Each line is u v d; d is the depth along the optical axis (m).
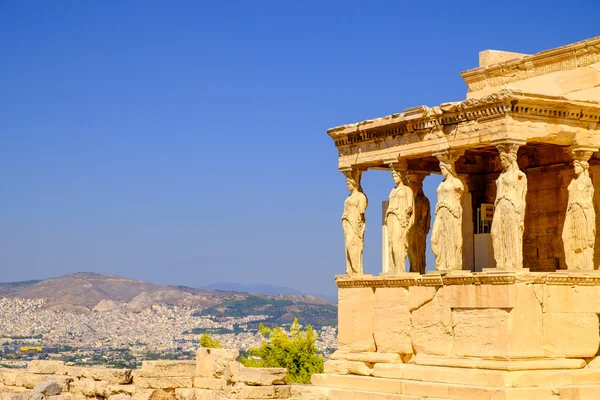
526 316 23.98
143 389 29.94
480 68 30.23
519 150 28.66
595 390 24.05
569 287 24.73
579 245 25.36
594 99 26.92
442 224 25.92
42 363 33.47
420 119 26.62
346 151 29.44
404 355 27.17
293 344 44.47
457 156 26.20
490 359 24.17
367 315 28.16
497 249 24.47
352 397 26.84
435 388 24.83
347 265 29.12
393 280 27.28
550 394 23.42
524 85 29.08
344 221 29.31
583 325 24.88
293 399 26.97
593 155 26.73
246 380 27.38
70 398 31.28
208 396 29.14
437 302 25.92
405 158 27.84
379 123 27.91
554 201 27.70
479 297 24.58
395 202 27.69
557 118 25.08
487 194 30.08
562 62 28.00
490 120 24.88
